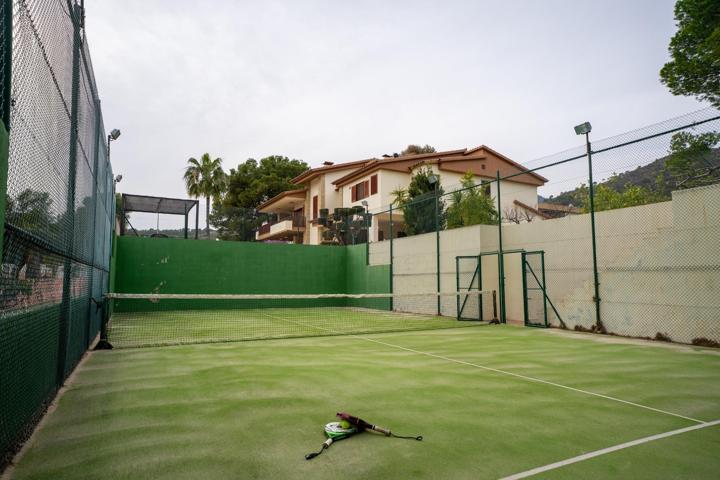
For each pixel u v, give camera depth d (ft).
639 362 21.24
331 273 66.13
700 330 26.63
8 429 9.08
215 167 134.10
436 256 48.80
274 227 98.53
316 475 8.75
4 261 7.86
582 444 10.52
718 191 26.00
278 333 33.88
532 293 38.93
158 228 58.03
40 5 9.36
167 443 10.49
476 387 16.14
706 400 14.51
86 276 21.17
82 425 11.78
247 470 8.98
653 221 29.35
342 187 87.10
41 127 9.86
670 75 45.88
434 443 10.53
